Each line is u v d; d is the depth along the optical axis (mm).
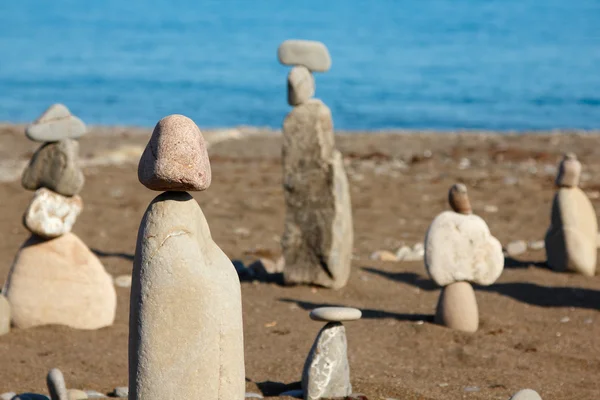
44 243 12922
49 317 12766
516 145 33188
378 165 29047
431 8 150125
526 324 13555
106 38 102250
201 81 67312
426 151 32219
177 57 83438
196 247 7074
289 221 15539
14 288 12773
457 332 12992
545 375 11367
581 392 10680
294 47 15352
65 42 97438
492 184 25359
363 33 105188
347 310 9867
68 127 12648
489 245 13062
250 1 177000
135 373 7035
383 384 10562
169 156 6934
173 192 7184
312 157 15312
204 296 7008
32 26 117812
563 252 16391
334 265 15352
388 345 12578
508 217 21484
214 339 7027
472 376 11266
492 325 13438
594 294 15102
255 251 18234
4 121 47969
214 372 7020
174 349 6969
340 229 15383
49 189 12773
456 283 13242
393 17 129750
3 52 87062
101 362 11602
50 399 9656
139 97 59312
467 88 62250
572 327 13477
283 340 12695
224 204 23047
